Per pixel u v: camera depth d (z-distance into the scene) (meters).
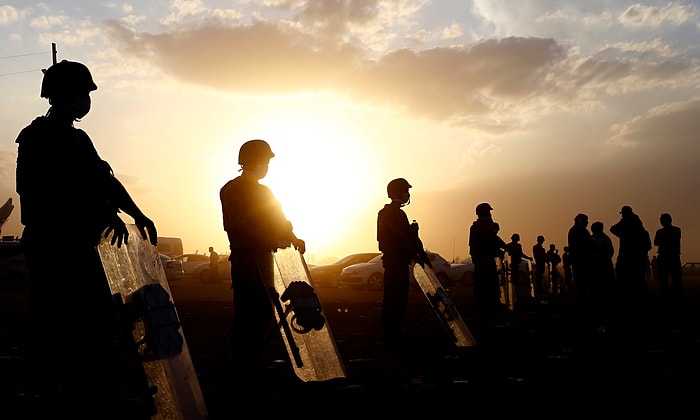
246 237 5.52
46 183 3.78
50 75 3.95
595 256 14.40
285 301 5.46
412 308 15.86
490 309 11.25
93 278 3.78
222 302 18.39
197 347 8.52
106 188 3.92
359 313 14.62
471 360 7.28
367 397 5.24
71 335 8.90
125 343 3.78
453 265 33.22
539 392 5.43
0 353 7.72
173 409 3.64
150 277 3.98
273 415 4.68
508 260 13.18
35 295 3.80
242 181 5.64
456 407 4.88
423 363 7.07
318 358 5.65
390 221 8.75
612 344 8.71
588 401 5.08
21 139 3.90
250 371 5.48
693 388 5.61
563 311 14.86
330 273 30.97
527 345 8.66
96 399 3.76
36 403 4.79
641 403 5.00
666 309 15.27
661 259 17.05
